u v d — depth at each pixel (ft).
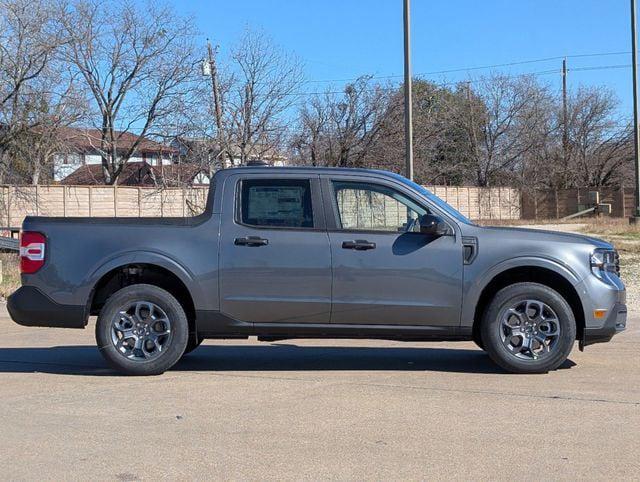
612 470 15.39
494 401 20.79
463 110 164.25
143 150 133.49
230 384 23.02
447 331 23.72
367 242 23.56
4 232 90.79
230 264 23.65
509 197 168.86
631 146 173.06
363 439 17.48
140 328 23.98
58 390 22.30
